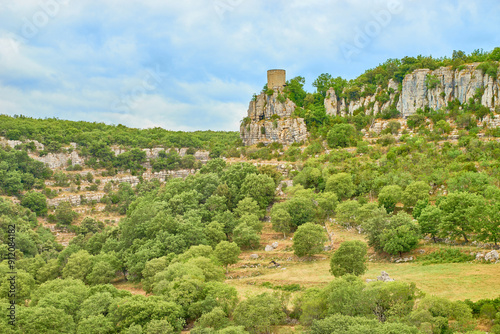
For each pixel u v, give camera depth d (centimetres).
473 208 10862
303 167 19712
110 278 13825
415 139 19612
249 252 14625
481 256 10425
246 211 16612
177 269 11125
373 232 12294
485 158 15925
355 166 17875
